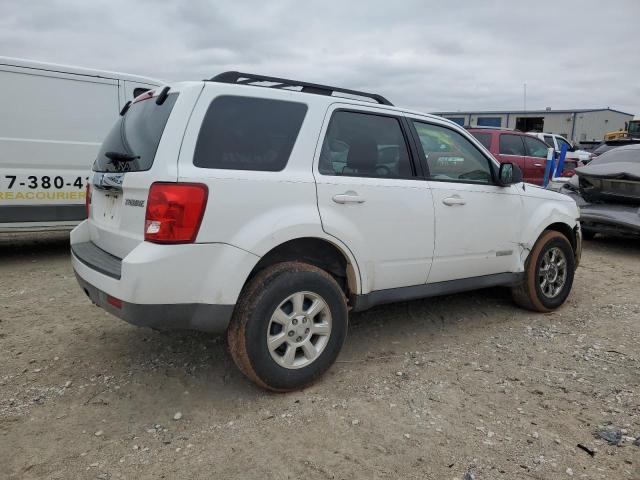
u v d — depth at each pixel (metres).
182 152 2.94
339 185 3.45
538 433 2.95
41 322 4.55
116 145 3.54
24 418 3.03
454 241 4.16
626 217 7.84
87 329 4.39
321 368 3.41
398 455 2.72
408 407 3.21
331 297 3.38
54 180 6.86
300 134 3.36
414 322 4.73
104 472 2.56
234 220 3.02
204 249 2.95
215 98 3.10
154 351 3.97
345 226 3.46
